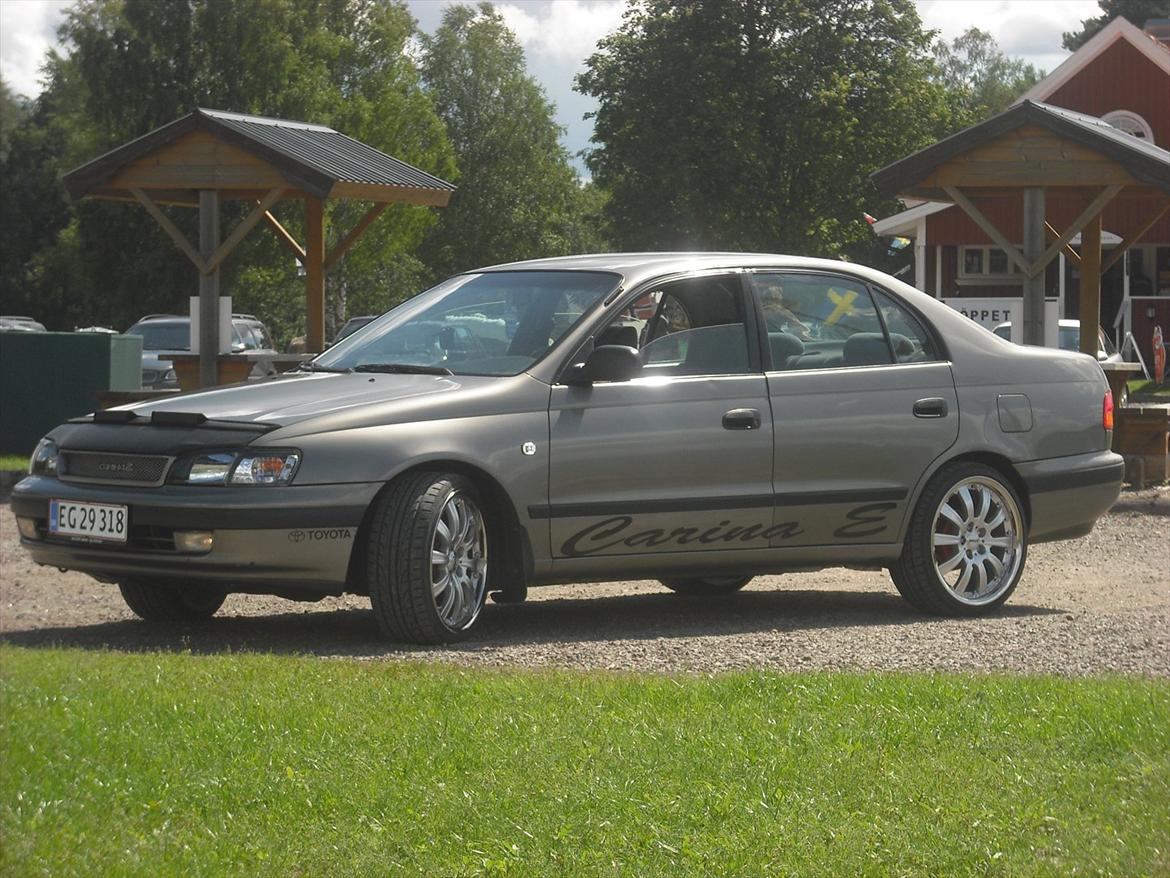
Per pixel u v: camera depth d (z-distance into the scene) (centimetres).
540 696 739
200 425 937
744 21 7162
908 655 940
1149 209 5156
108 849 509
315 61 8275
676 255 1102
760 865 514
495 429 972
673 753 636
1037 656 939
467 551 971
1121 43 5328
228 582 922
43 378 2480
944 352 1142
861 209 7331
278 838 530
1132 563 1447
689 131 7100
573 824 545
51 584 1255
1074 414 1185
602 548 1012
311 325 2339
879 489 1096
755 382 1062
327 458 923
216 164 2128
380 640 977
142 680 748
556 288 1065
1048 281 5303
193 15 7694
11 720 647
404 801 567
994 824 561
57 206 10775
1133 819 571
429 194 2250
